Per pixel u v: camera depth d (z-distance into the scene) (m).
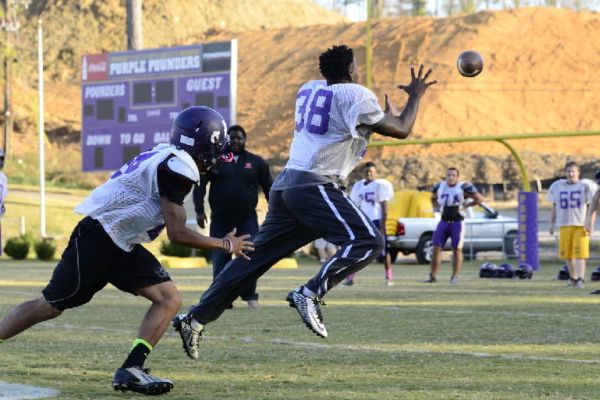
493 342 23.09
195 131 16.38
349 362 19.89
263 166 32.28
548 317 29.06
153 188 15.77
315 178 19.02
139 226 15.95
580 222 43.66
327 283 18.75
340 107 18.95
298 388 16.86
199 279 53.62
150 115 88.19
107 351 21.59
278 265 68.94
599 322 27.52
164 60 87.44
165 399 15.88
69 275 16.02
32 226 96.44
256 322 28.09
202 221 32.34
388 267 46.41
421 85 19.56
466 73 21.92
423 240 76.44
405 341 23.39
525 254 61.03
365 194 46.03
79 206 16.08
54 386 17.02
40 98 95.12
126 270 16.38
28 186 124.44
